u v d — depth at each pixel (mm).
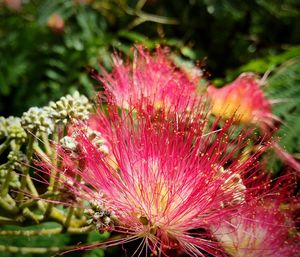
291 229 103
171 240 97
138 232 95
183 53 165
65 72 179
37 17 195
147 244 93
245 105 119
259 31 184
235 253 99
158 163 97
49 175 99
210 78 157
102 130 106
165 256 95
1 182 104
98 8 192
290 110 122
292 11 181
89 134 97
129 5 189
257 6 177
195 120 99
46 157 100
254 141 112
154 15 190
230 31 183
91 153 95
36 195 102
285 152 113
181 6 186
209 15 183
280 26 184
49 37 188
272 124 122
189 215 96
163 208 96
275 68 138
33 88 184
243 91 121
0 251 109
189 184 96
